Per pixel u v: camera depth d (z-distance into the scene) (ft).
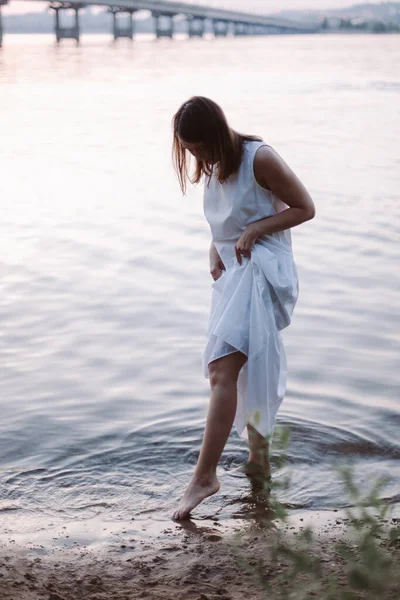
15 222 29.22
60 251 24.82
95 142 55.47
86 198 34.30
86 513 10.17
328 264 23.30
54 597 7.97
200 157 10.48
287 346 16.78
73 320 18.47
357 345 16.88
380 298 20.10
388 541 8.55
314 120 69.21
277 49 350.02
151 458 11.81
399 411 13.51
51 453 12.01
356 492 6.53
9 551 9.09
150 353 16.40
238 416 11.02
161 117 73.72
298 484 10.84
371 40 615.98
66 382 14.92
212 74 150.10
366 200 32.81
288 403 13.82
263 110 79.05
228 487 10.80
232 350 10.44
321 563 8.35
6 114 77.97
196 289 20.89
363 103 87.76
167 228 28.12
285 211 10.56
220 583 8.24
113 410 13.66
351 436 12.46
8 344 16.97
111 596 8.01
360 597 7.04
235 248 10.60
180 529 9.73
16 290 20.77
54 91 108.58
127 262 23.56
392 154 47.09
